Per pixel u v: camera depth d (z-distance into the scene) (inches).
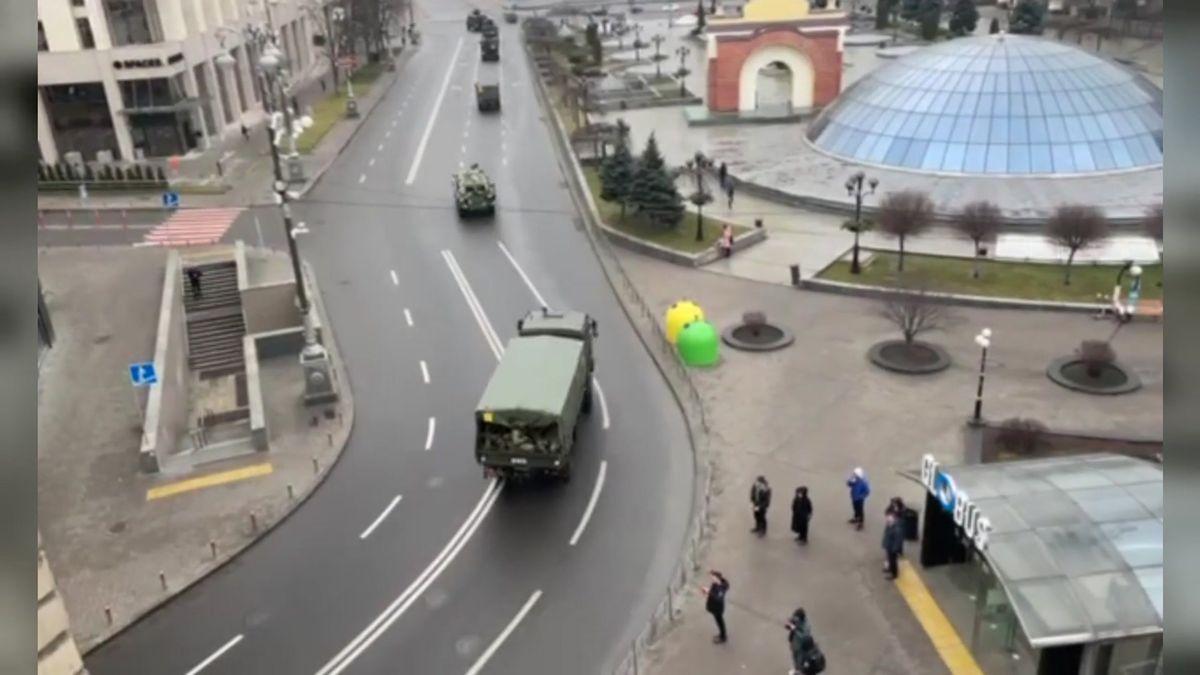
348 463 1181.7
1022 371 1302.9
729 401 1266.0
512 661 840.3
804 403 1249.4
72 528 1055.6
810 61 2842.0
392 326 1585.9
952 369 1316.4
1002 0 4753.9
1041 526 762.8
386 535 1031.6
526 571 960.9
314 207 2236.7
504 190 2347.4
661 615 874.1
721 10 5423.2
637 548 989.2
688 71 3698.3
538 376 1103.0
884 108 2288.4
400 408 1315.2
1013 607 701.9
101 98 2578.7
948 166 2090.3
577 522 1039.0
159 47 2513.5
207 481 1144.2
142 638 888.3
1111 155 2043.6
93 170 2471.7
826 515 1008.9
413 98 3543.3
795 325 1492.4
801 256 1782.7
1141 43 3592.5
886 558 927.0
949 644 815.1
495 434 1057.5
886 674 785.6
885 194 1919.3
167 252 1915.6
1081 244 1552.7
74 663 606.5
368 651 861.8
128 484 1139.9
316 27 4338.1
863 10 4995.1
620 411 1273.4
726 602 883.4
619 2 6269.7
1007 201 1926.7
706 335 1359.5
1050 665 711.1
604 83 3508.9
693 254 1780.3
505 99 3444.9
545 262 1852.9
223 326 1697.8
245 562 995.3
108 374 1400.1
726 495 1054.4
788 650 823.1
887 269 1674.5
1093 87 2127.2
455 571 966.4
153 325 1565.0
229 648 872.3
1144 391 1232.8
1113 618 687.1
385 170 2559.1
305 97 3545.8
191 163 2591.0
